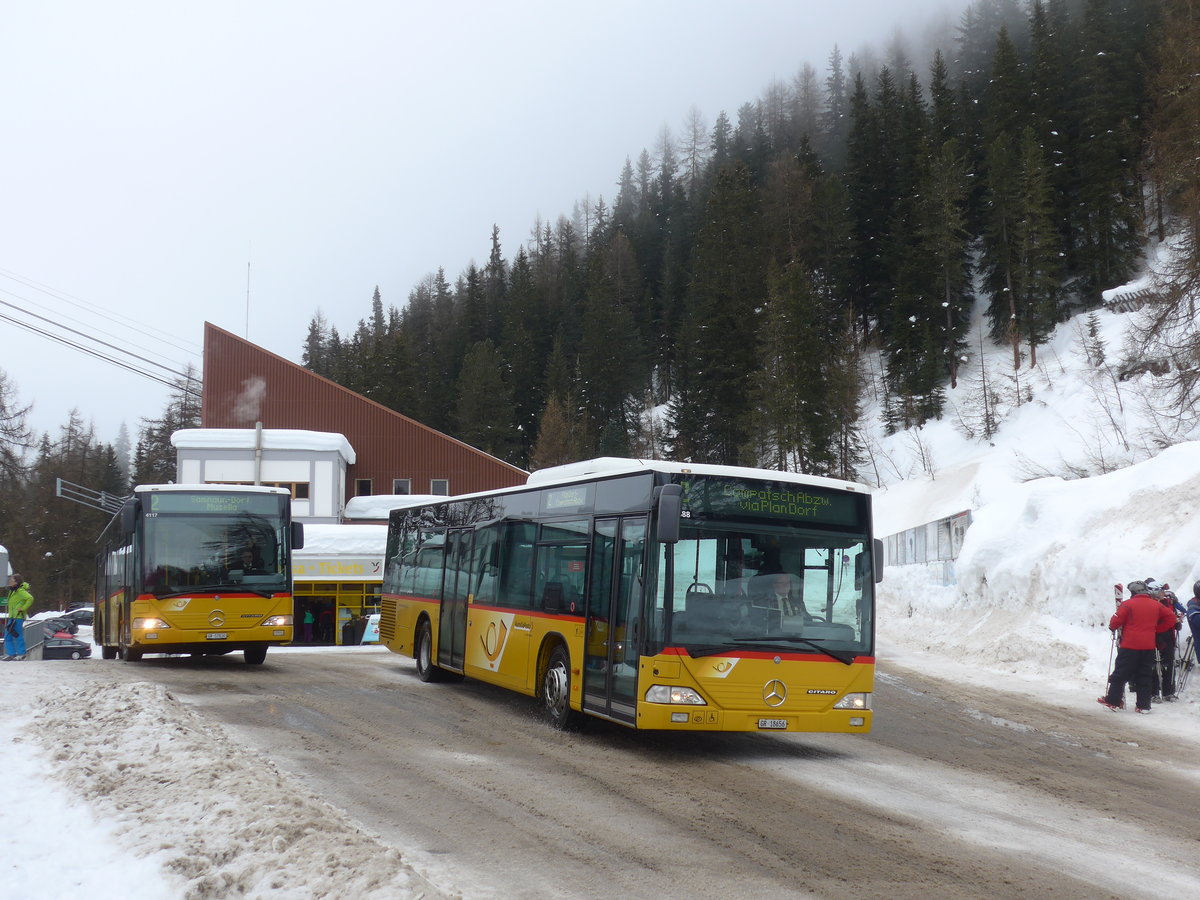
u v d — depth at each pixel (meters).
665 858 6.64
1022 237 79.44
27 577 77.12
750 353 76.06
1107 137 81.81
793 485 10.84
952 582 26.66
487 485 61.47
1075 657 18.53
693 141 166.62
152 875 5.55
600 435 91.38
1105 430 54.81
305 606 40.50
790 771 9.98
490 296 124.44
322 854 5.63
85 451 94.62
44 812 6.91
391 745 10.49
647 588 10.20
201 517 18.08
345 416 61.72
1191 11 30.45
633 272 115.25
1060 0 119.88
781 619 10.41
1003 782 9.87
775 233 97.12
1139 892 6.36
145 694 11.75
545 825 7.40
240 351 62.06
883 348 86.81
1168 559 17.97
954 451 70.12
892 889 6.16
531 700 14.87
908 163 97.81
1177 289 26.88
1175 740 12.69
